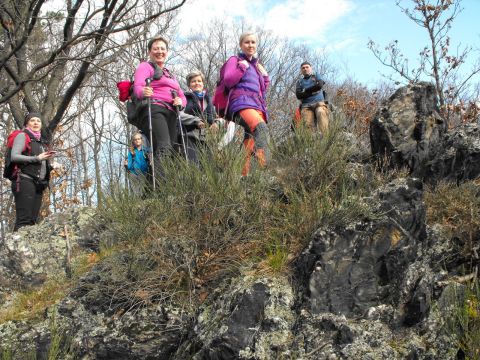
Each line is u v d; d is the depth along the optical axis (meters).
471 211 3.21
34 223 5.35
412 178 3.36
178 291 3.47
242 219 3.63
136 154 5.29
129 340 3.34
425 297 2.78
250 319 2.93
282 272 3.20
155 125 4.79
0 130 15.46
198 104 5.43
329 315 2.80
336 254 3.06
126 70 9.50
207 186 3.76
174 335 3.30
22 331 3.60
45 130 9.79
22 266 4.36
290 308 2.95
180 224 3.73
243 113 4.67
